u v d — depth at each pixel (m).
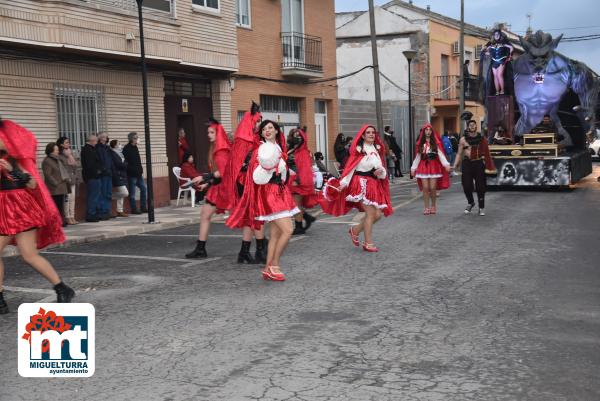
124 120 16.28
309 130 24.11
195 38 17.75
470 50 40.91
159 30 16.02
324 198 9.77
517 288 7.06
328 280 7.62
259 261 8.88
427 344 5.20
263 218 7.55
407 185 23.72
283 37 22.50
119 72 16.08
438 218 13.27
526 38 18.72
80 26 13.89
